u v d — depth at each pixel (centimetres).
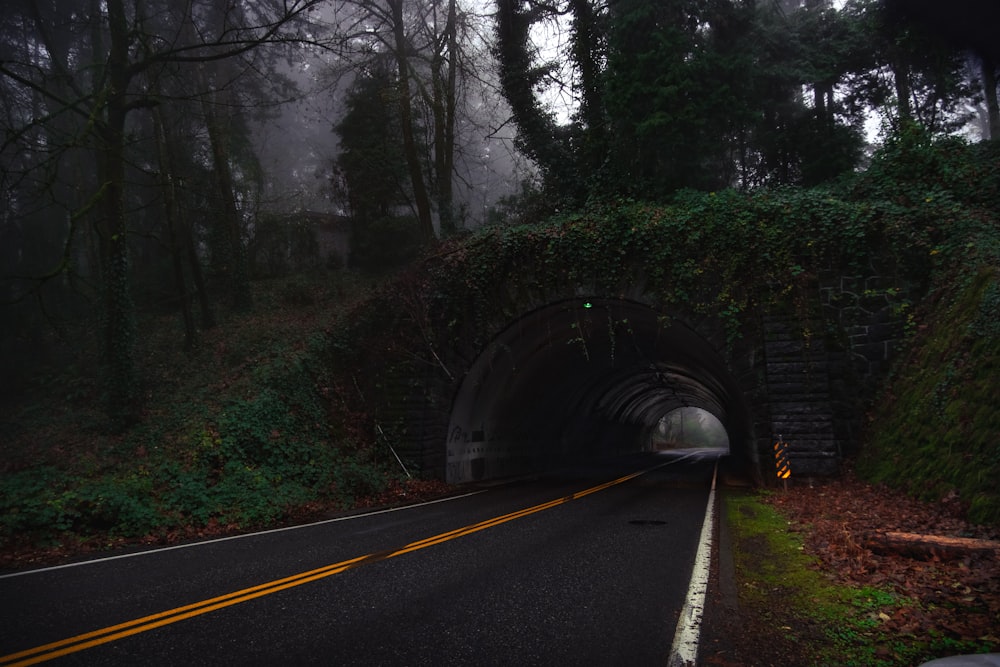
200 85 2445
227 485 1294
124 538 984
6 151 2530
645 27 2073
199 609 553
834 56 2308
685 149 2033
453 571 698
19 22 2717
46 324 2336
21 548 875
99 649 451
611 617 518
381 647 450
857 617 504
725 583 622
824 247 1550
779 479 1473
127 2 2548
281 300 2638
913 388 1258
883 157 1720
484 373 2080
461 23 2455
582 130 2347
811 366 1494
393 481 1720
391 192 3039
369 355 1998
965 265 1316
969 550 648
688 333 1802
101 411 1769
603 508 1293
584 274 1817
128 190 2980
